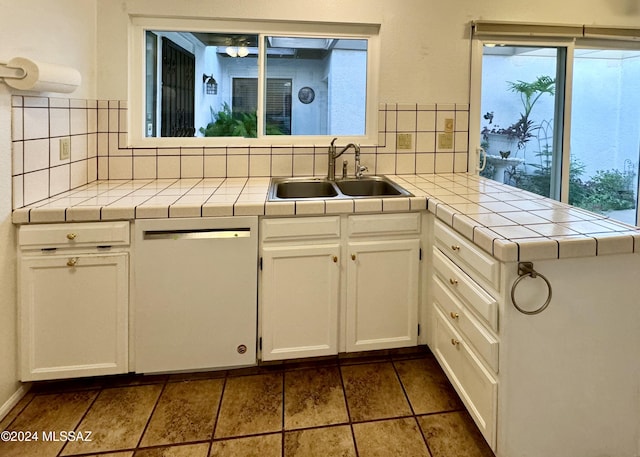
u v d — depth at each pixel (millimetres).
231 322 1963
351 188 2578
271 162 2619
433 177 2654
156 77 2584
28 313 1815
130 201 1935
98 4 2381
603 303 1418
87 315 1862
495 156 2850
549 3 2699
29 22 1778
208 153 2562
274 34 2574
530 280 1362
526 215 1698
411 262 2104
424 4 2621
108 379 2023
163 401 1864
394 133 2699
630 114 3070
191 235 1889
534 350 1394
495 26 2635
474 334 1548
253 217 1913
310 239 1994
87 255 1829
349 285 2061
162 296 1903
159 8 2412
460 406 1832
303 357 2057
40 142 1922
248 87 2641
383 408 1819
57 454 1550
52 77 1760
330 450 1582
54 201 1922
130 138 2531
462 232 1630
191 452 1569
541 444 1443
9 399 1777
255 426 1710
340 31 2621
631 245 1387
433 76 2686
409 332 2148
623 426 1489
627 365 1460
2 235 1698
